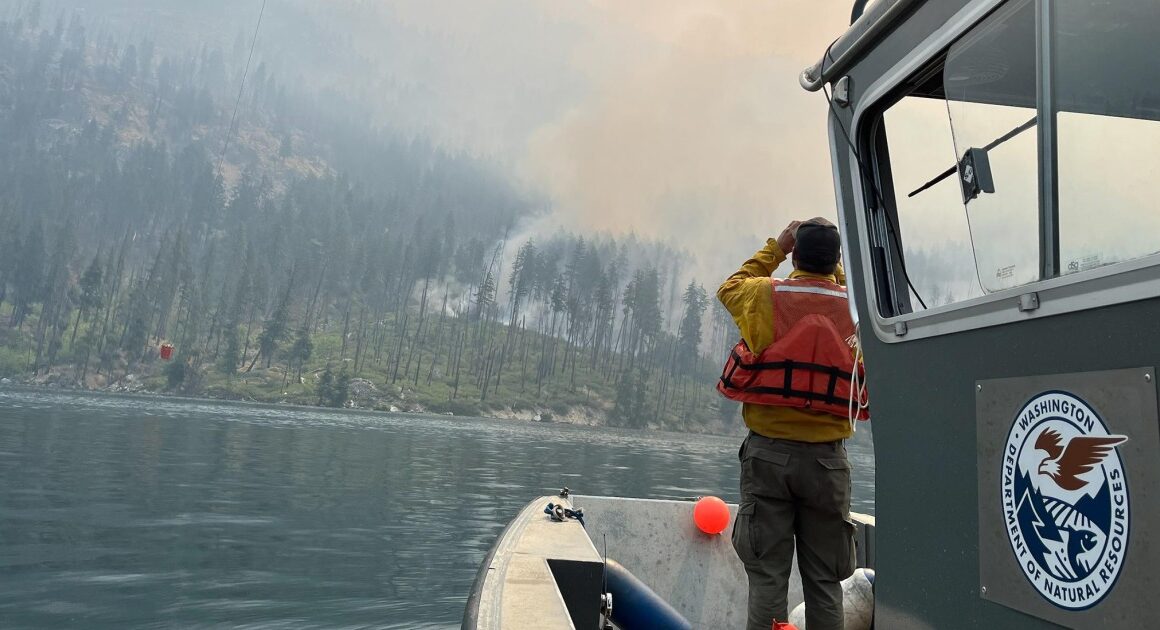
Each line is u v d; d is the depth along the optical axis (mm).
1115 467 1178
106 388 134000
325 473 21750
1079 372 1269
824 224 2701
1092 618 1213
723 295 2885
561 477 26297
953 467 1638
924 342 1771
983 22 1567
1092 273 1243
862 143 2119
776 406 2635
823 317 2613
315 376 146000
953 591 1611
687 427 161000
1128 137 1219
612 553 4172
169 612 7035
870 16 1996
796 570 4301
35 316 159125
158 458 22297
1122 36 1240
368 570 9359
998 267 1519
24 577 7980
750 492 2725
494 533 13078
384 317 189750
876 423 1984
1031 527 1375
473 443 46875
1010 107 1500
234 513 13203
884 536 1902
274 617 7051
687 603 4207
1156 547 1088
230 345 143875
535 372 169000
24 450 21688
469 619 1944
